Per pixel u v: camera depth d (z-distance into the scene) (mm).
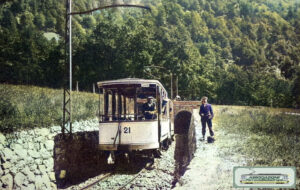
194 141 12664
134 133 11461
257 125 19953
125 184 9297
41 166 9617
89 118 18031
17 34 98875
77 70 77938
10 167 8344
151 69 73250
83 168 12188
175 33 157375
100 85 11992
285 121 20984
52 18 183750
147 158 12953
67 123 13328
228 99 120500
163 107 12961
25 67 84500
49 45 99812
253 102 117625
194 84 83312
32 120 11016
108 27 80438
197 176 9461
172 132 16047
